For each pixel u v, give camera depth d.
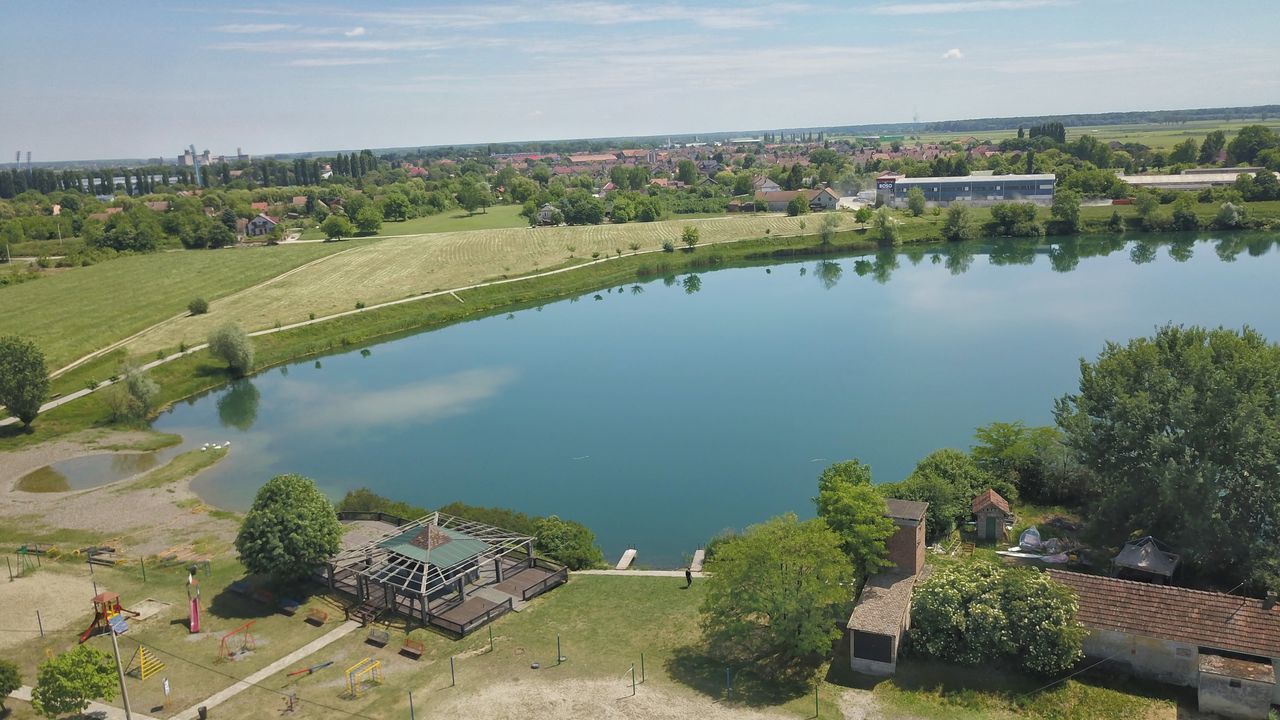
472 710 44.38
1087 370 60.16
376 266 193.75
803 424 95.44
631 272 194.25
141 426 102.88
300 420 105.69
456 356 134.75
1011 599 46.16
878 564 52.06
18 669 45.22
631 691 45.50
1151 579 52.88
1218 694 41.16
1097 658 45.41
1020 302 148.75
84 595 59.00
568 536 63.44
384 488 82.62
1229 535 51.28
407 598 56.41
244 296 165.38
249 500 78.94
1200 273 165.25
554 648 50.31
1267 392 53.38
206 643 52.16
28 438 97.44
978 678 45.09
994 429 71.62
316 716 44.41
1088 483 65.50
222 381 123.56
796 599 46.41
